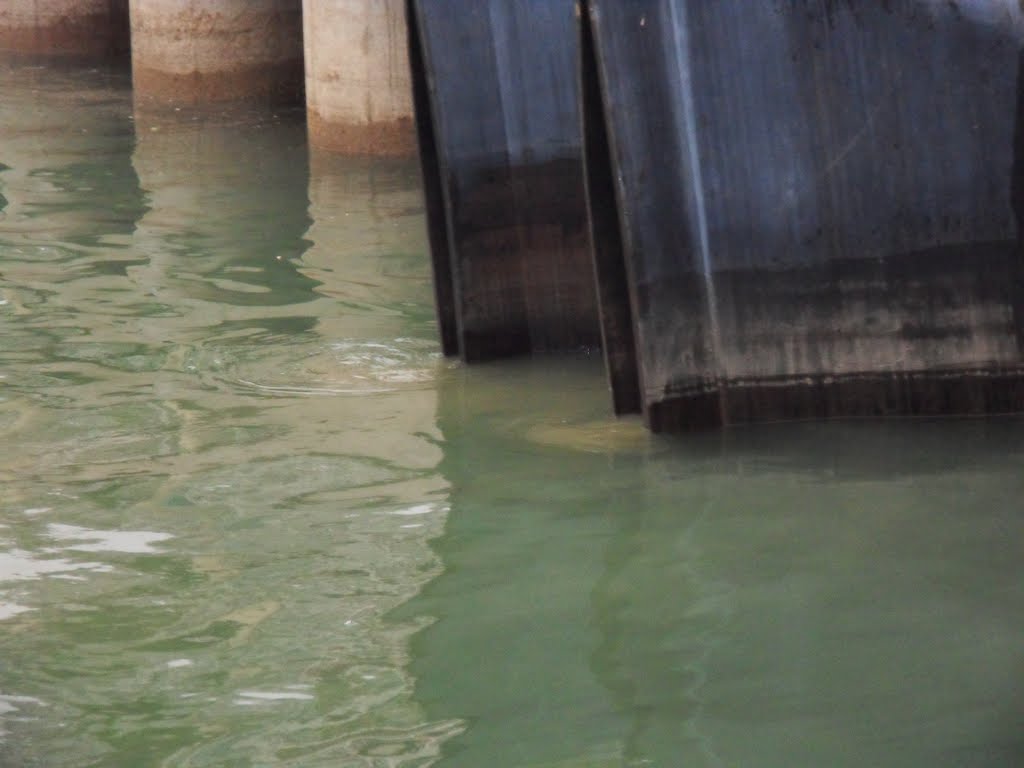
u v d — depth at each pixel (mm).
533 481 13250
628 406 14844
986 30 13820
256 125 32156
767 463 13438
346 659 10281
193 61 34719
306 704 9727
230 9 34344
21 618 10977
